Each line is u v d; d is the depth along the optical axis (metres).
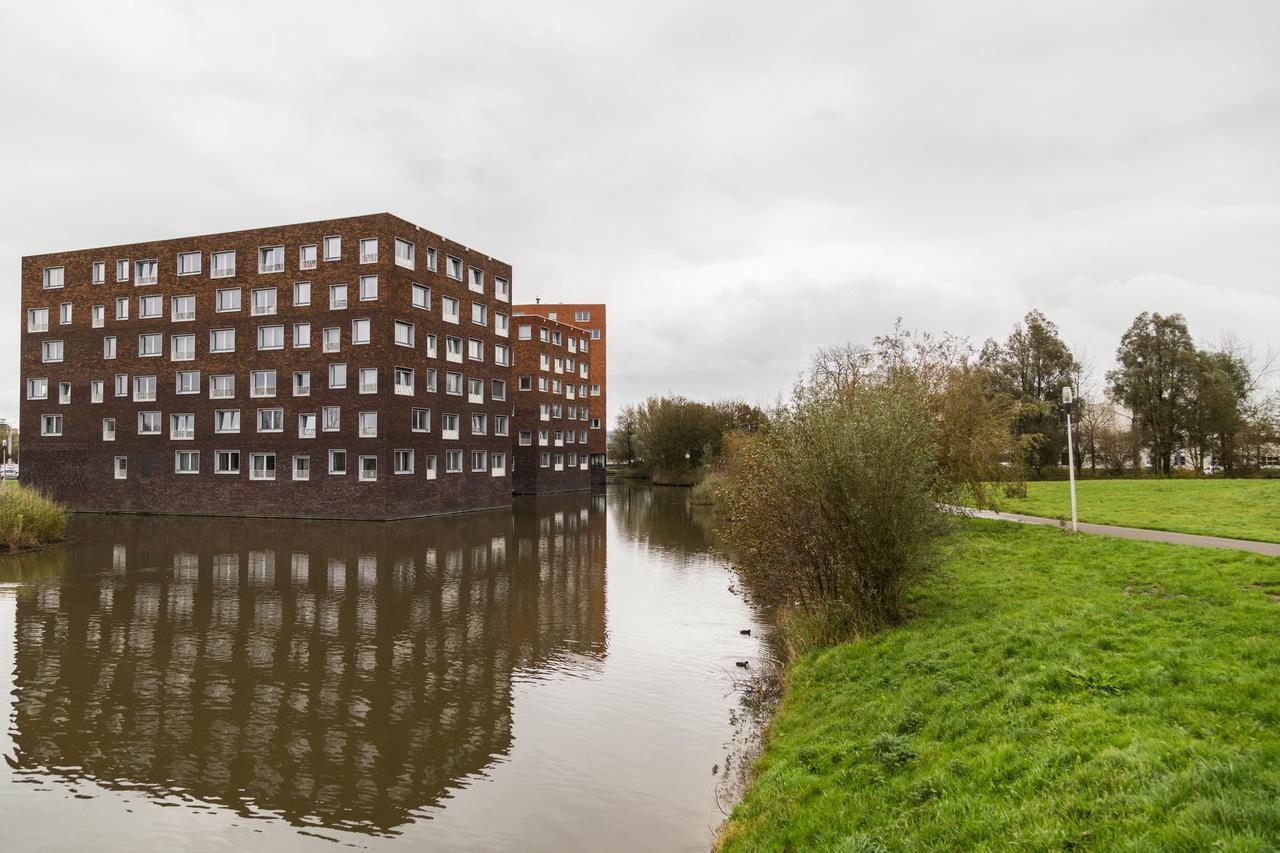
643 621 19.30
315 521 41.88
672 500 65.12
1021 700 8.72
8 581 23.89
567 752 11.28
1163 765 6.28
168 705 13.15
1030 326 58.91
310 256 43.81
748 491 16.28
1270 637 9.61
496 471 53.38
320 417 43.31
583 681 14.50
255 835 8.98
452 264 48.44
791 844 7.35
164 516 45.06
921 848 6.31
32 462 50.22
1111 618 11.41
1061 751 7.06
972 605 14.11
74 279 49.59
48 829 9.12
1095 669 9.09
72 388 49.38
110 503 48.09
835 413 14.34
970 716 8.80
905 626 13.55
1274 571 14.06
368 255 42.56
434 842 8.80
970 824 6.36
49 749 11.36
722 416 97.12
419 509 44.78
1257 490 32.00
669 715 12.72
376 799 9.87
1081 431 60.44
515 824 9.21
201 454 45.97
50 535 32.69
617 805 9.66
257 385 44.84
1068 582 15.37
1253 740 6.59
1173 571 14.98
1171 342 57.62
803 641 14.41
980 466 25.75
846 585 14.41
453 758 11.07
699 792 9.99
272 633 17.80
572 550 31.97
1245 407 59.12
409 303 43.91
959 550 14.75
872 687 11.06
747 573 18.02
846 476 13.78
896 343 28.33
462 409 49.16
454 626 18.64
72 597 21.50
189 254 46.66
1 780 10.38
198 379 46.19
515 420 68.44
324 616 19.50
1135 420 60.50
